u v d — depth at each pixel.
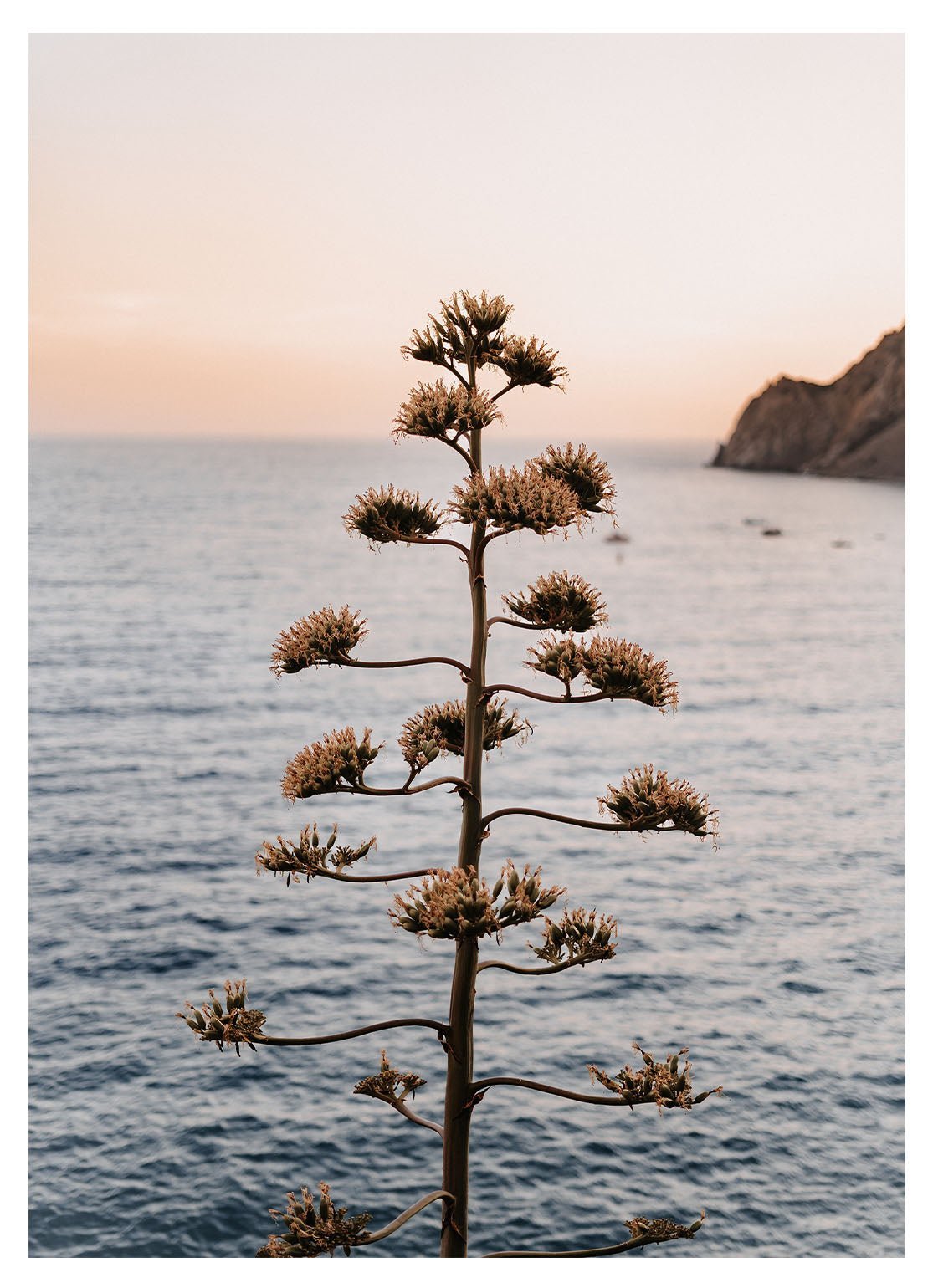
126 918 29.25
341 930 29.05
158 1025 23.44
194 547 99.56
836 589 91.25
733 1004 25.14
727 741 50.88
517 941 29.09
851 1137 19.66
